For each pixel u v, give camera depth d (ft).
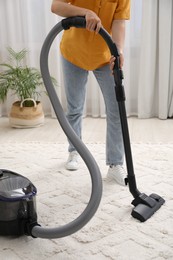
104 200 5.93
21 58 11.23
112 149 6.61
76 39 6.29
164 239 4.77
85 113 11.82
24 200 4.69
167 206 5.69
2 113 12.25
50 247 4.66
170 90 11.39
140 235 4.88
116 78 5.20
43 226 5.19
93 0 6.04
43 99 12.09
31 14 11.37
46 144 9.13
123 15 6.15
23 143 9.24
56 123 11.28
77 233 4.95
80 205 5.82
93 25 5.02
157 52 11.29
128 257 4.41
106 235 4.90
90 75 11.51
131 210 5.58
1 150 8.69
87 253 4.51
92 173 4.54
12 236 4.91
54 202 5.93
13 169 7.43
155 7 10.78
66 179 6.88
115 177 6.64
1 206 4.75
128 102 11.65
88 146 8.80
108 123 6.57
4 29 11.57
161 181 6.66
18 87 10.80
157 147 8.63
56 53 11.39
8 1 11.21
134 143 8.96
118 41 6.18
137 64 11.55
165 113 11.40
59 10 5.52
